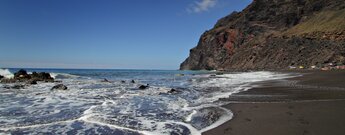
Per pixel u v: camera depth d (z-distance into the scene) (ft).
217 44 436.35
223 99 40.52
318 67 186.09
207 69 438.81
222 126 22.36
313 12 370.94
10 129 22.98
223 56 416.87
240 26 421.59
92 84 86.99
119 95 50.98
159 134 20.88
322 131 18.92
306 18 367.25
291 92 45.57
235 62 363.35
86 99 44.57
